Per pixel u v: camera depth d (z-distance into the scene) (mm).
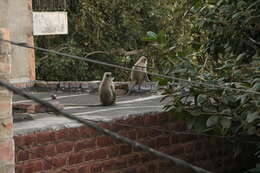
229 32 6871
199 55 7676
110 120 7168
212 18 6984
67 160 6566
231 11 6762
